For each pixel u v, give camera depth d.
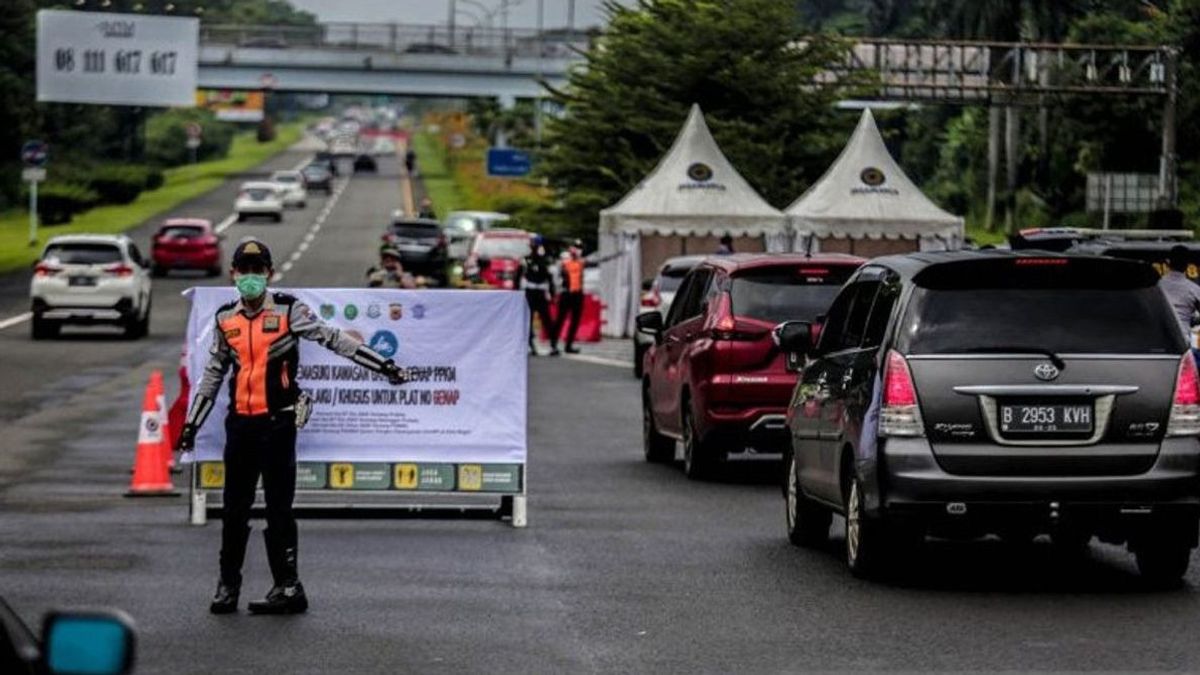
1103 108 107.00
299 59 181.75
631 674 14.79
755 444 28.77
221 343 17.59
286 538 17.53
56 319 62.28
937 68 95.88
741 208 65.94
